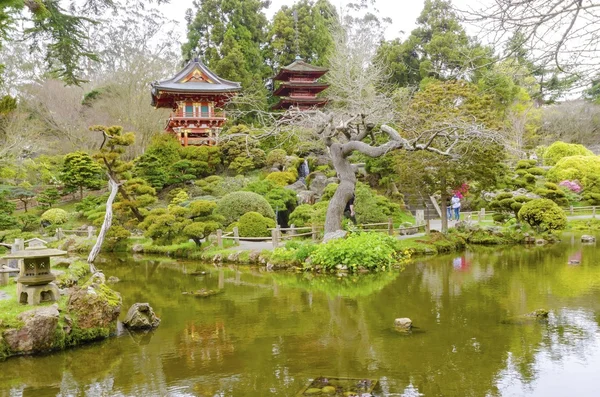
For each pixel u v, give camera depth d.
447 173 15.94
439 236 16.56
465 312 8.05
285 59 38.16
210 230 15.88
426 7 34.72
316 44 38.38
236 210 18.66
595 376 5.22
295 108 17.69
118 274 13.38
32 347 6.56
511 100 29.88
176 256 16.58
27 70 30.38
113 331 7.56
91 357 6.45
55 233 21.03
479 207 27.31
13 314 6.85
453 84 16.53
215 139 25.36
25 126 25.64
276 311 8.69
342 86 27.44
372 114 17.23
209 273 13.16
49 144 27.56
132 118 30.22
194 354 6.44
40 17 8.97
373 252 12.88
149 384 5.45
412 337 6.80
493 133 13.66
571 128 36.94
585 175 29.31
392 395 4.88
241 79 32.94
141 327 7.74
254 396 4.99
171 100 29.19
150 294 10.55
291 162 26.16
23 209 26.64
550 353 5.97
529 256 14.40
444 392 4.92
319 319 8.02
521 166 27.55
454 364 5.69
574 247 16.16
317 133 15.32
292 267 13.23
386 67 30.64
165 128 30.89
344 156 15.11
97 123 29.27
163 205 23.75
